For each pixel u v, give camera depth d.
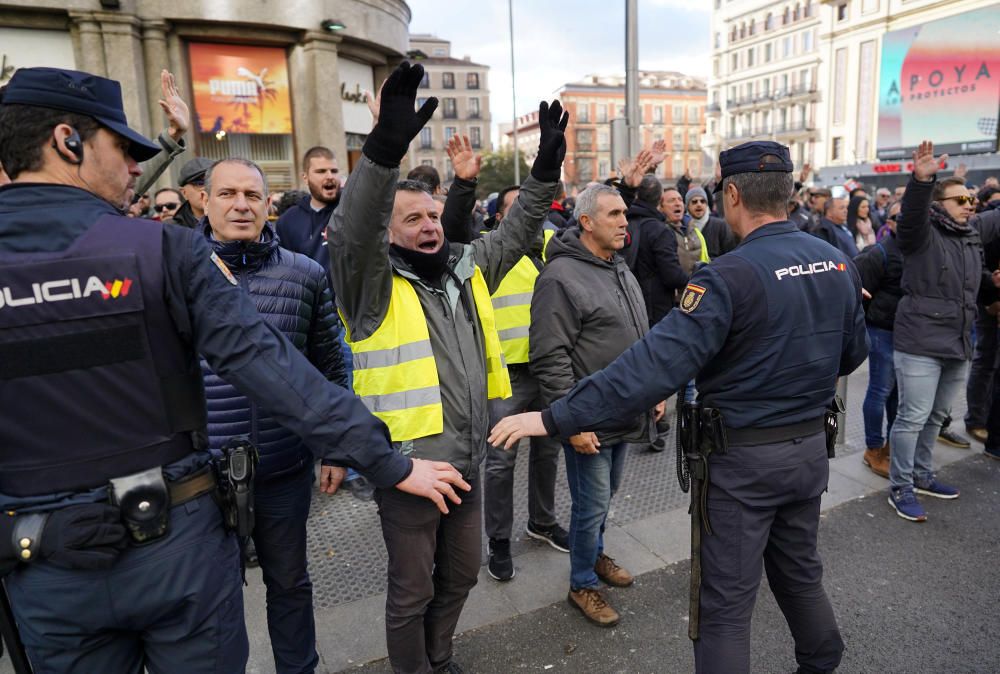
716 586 1.85
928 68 28.61
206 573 1.32
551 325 2.49
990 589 2.73
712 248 5.28
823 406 1.90
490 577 2.90
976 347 4.30
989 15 26.34
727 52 53.91
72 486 1.19
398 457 1.50
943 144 28.38
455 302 2.04
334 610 2.67
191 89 11.22
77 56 9.99
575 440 2.37
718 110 54.81
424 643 2.07
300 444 2.06
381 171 1.61
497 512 2.84
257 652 2.43
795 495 1.84
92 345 1.19
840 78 37.94
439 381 1.98
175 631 1.31
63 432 1.18
